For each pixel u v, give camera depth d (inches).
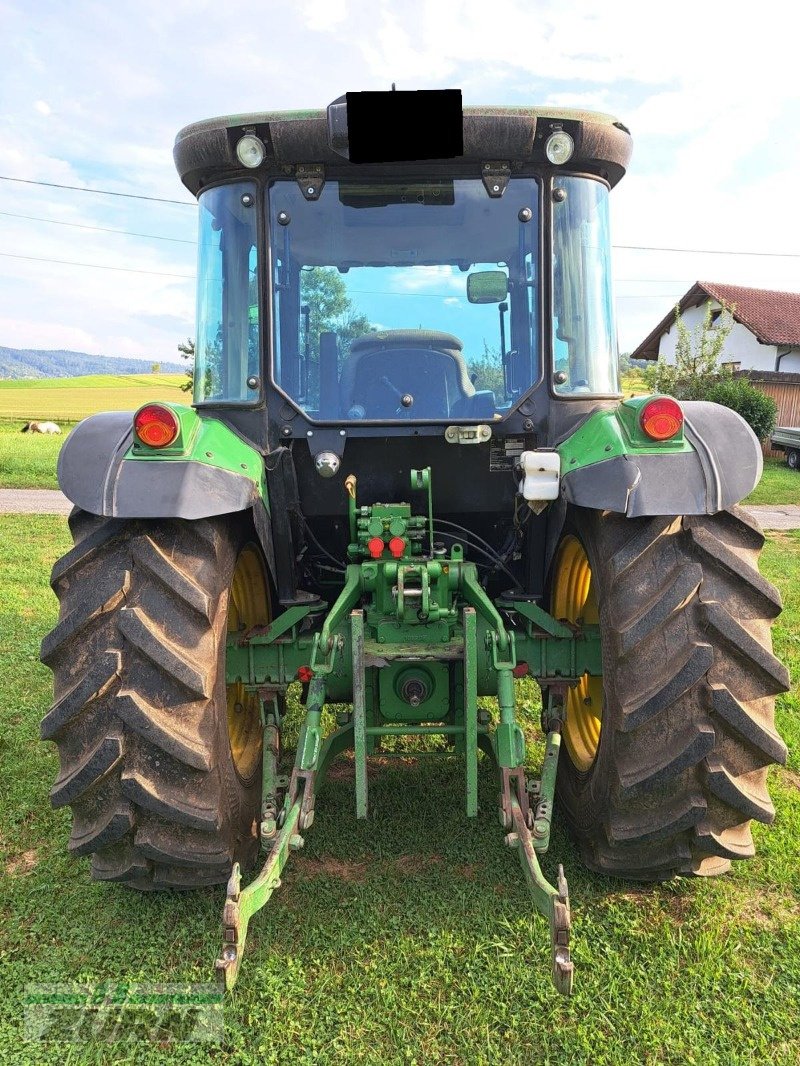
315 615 129.9
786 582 296.0
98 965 99.0
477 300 119.1
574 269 119.0
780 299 1212.5
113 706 91.8
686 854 100.0
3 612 249.9
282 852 91.7
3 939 103.4
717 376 956.0
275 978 95.0
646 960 97.9
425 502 123.1
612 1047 85.5
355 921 105.3
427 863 118.6
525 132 109.0
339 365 119.3
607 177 122.4
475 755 103.2
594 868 111.3
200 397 124.5
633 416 101.2
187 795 93.8
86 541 99.7
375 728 109.3
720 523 101.0
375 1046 86.2
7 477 695.1
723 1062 84.0
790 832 125.5
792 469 859.4
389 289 118.8
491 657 108.3
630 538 99.7
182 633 94.7
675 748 93.2
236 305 118.4
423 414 119.6
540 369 118.9
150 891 111.2
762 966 97.8
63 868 117.9
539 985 93.4
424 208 116.4
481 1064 83.7
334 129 106.2
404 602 109.7
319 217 116.5
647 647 94.3
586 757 121.7
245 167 114.5
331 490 123.1
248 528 117.3
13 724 167.5
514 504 123.7
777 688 95.2
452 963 97.4
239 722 130.3
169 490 95.0
